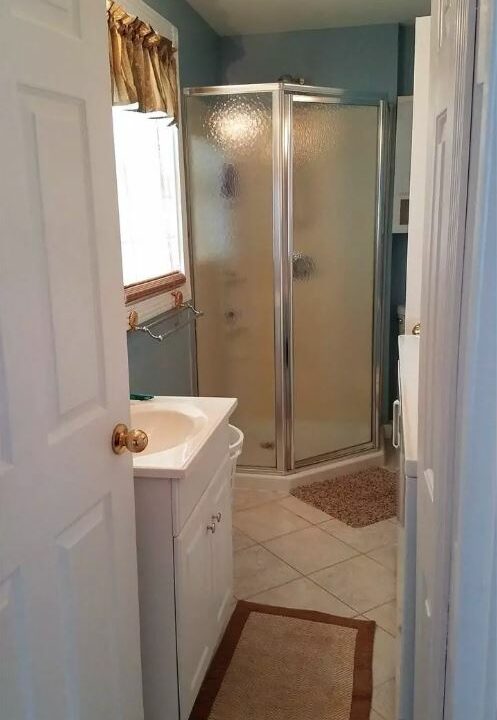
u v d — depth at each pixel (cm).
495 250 74
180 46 301
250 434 347
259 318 334
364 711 190
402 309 378
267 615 234
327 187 334
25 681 109
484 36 71
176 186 295
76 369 122
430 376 114
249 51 368
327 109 324
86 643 129
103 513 135
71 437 121
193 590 179
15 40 101
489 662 85
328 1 311
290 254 325
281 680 203
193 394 337
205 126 314
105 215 131
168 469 159
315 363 351
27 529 108
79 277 123
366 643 218
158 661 172
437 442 98
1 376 100
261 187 318
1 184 98
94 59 125
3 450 102
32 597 110
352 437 371
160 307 276
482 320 76
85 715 129
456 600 85
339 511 313
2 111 98
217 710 191
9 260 101
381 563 267
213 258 332
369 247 355
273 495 333
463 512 82
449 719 91
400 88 366
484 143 71
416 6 321
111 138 133
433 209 114
